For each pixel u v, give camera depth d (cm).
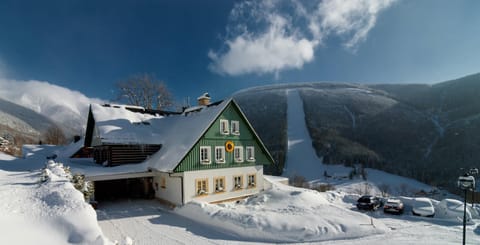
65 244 641
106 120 1962
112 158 1823
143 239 1060
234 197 1886
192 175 1642
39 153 3139
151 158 1891
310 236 1097
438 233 1198
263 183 2134
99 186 2069
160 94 3803
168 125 2248
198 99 2323
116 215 1433
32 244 599
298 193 1697
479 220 1458
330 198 2077
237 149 1964
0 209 778
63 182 1151
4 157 2594
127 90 3531
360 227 1180
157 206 1656
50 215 765
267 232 1111
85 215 786
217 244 1019
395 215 1625
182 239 1066
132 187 2077
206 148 1750
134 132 1964
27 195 952
